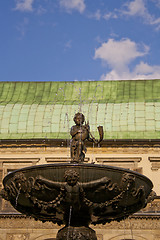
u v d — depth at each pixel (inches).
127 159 1572.3
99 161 1578.5
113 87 1804.9
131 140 1578.5
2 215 1343.5
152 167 1560.0
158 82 1800.0
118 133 1615.4
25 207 767.1
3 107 1710.1
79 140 774.5
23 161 1590.8
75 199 706.8
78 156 768.3
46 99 1781.5
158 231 1316.4
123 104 1686.8
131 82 1814.7
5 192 765.9
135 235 1318.9
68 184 698.8
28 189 722.2
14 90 1825.8
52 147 1599.4
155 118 1641.2
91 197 714.8
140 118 1641.2
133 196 734.5
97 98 1775.3
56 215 761.0
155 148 1578.5
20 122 1663.4
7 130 1651.1
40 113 1681.8
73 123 1653.5
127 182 714.8
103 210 742.5
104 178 706.2
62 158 1584.6
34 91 1817.2
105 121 1643.7
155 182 1542.8
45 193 716.7
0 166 1590.8
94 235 755.4
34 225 1339.8
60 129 1642.5
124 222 1332.4
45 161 1585.9
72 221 751.7
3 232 1333.7
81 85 1829.5
